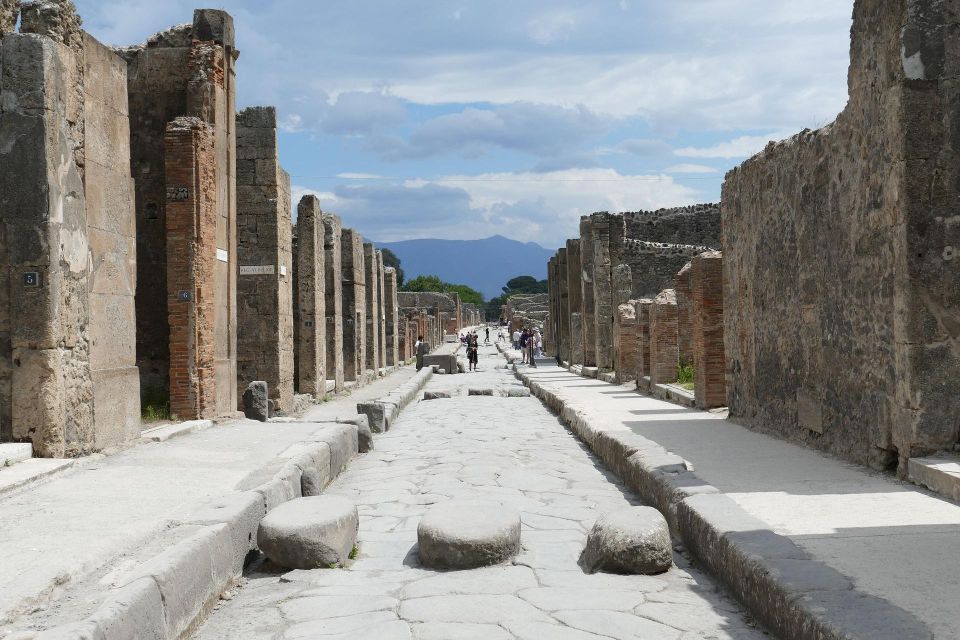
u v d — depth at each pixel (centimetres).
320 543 571
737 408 1162
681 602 484
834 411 838
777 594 412
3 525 539
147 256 1294
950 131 698
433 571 555
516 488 837
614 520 565
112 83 935
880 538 497
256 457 831
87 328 834
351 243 2570
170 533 514
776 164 1002
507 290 16175
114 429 899
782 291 986
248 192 1647
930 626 344
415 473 934
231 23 1369
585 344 2700
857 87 786
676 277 1675
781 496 630
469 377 2862
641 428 1080
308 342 2006
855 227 786
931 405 682
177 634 439
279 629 455
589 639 422
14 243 770
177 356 1193
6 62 772
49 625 363
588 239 2697
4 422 771
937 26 700
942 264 691
